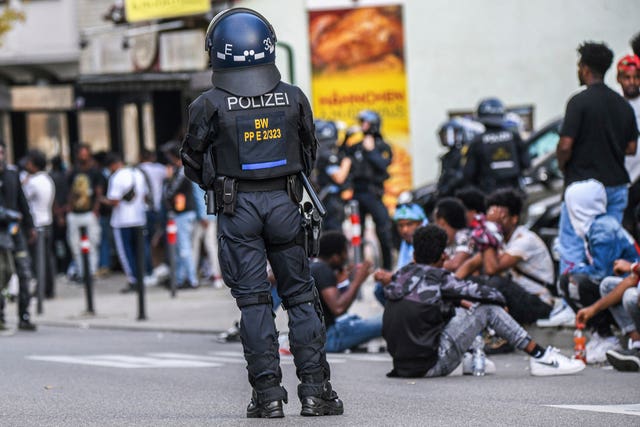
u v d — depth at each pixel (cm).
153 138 5709
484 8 4712
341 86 4712
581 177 2277
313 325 1448
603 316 2128
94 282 4903
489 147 3391
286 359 2450
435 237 2020
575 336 2111
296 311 1452
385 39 4706
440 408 1552
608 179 2272
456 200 2536
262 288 1434
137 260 3444
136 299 4091
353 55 4709
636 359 1973
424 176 4734
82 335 3117
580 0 4678
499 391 1762
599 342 2134
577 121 2262
